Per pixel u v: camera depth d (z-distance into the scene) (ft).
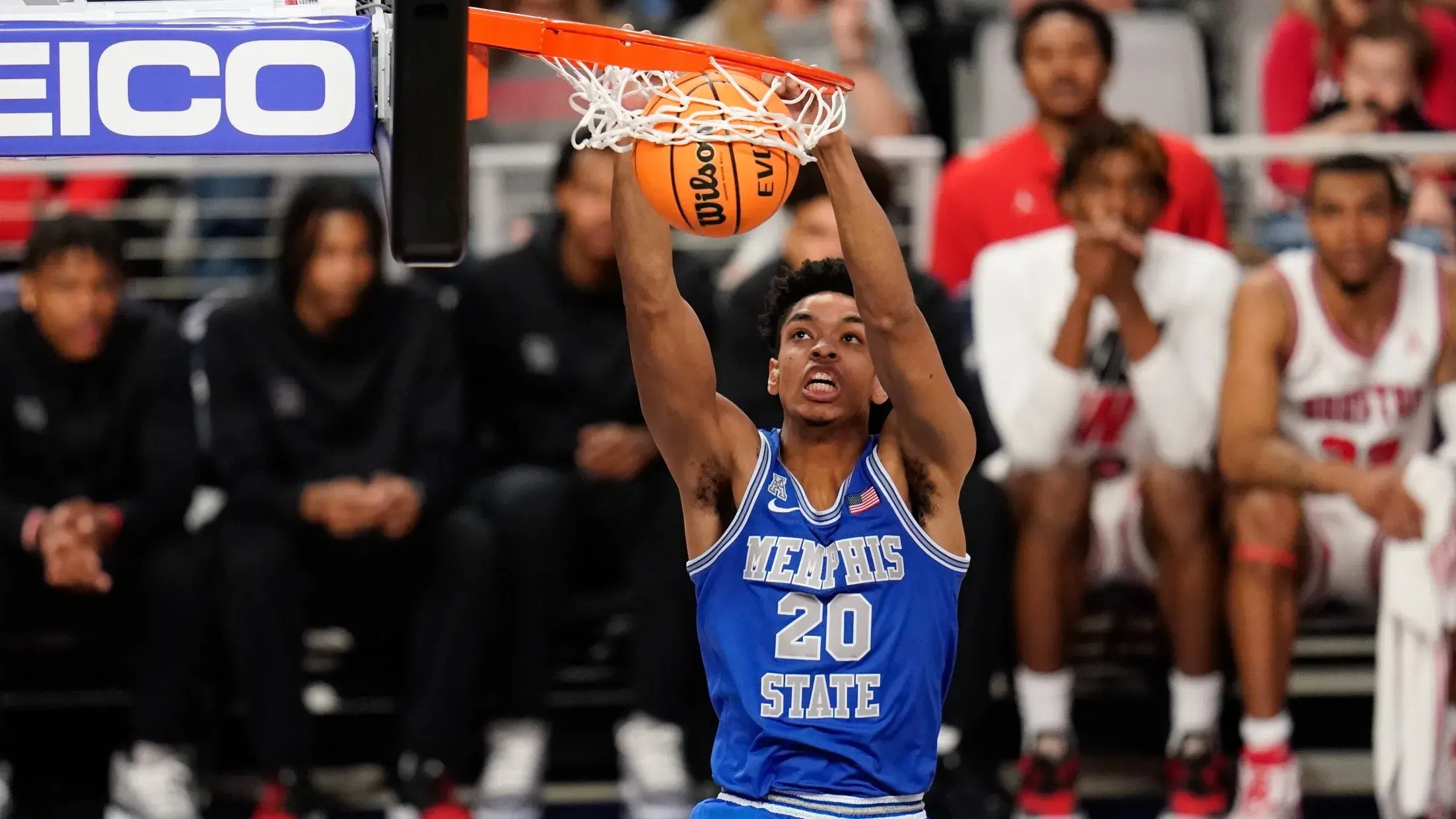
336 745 60.49
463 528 54.65
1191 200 62.34
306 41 25.85
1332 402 56.03
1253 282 55.88
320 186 56.65
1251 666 53.57
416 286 58.34
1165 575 54.85
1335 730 61.87
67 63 25.72
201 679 55.77
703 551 35.27
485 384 59.26
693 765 55.88
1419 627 52.13
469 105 28.73
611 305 58.59
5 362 56.75
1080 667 63.00
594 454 55.36
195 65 25.81
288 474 56.85
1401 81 69.77
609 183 56.18
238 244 70.49
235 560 54.29
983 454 56.54
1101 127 54.49
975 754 55.21
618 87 29.99
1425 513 52.19
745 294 55.26
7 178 72.28
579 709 61.11
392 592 56.75
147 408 56.85
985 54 77.41
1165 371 54.24
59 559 53.98
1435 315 56.08
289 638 54.39
